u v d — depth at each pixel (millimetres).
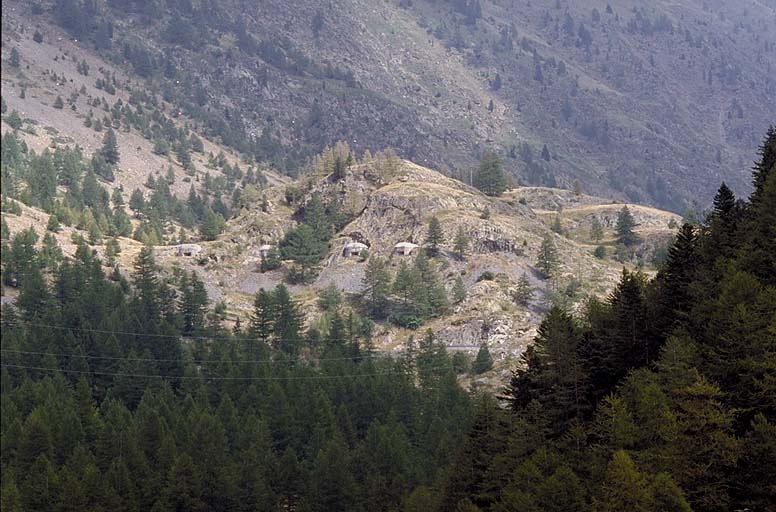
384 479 153750
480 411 130250
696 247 138500
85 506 141750
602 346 127750
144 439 164000
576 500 103562
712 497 99938
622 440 105875
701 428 102750
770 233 126375
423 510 133750
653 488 97188
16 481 146000
